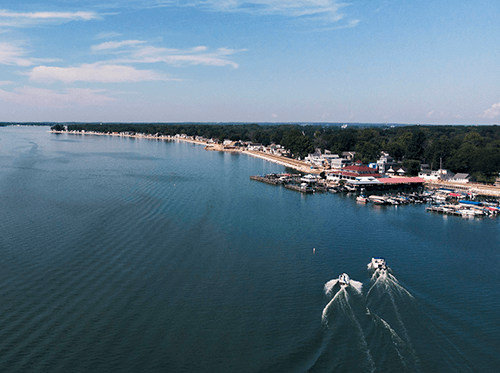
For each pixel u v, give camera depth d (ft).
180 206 386.73
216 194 462.19
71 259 235.61
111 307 182.70
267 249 268.41
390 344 155.94
